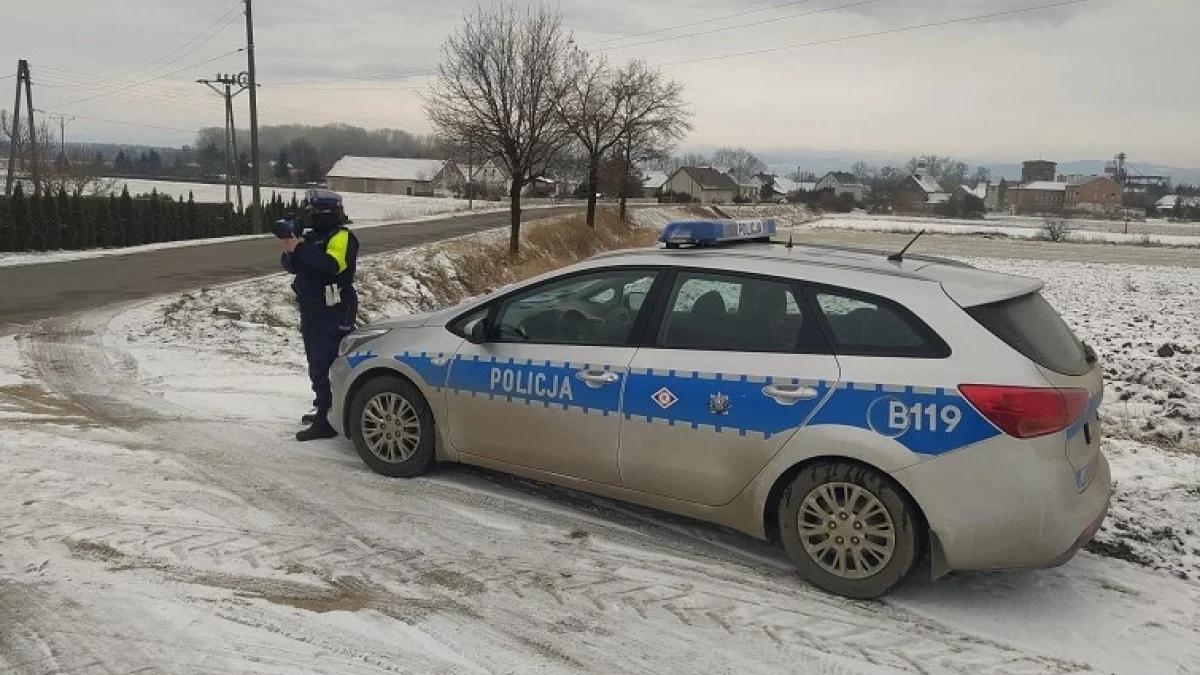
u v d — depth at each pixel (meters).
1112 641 3.81
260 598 3.83
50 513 4.61
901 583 4.08
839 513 4.08
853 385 4.01
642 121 40.41
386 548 4.43
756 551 4.59
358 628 3.63
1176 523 5.14
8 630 3.47
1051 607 4.09
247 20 37.56
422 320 5.52
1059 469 3.79
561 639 3.65
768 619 3.88
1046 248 52.00
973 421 3.79
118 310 12.44
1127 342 14.01
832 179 150.62
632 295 4.72
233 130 48.28
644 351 4.58
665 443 4.46
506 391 4.98
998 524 3.79
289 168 119.19
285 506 4.91
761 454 4.20
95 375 8.10
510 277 25.78
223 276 18.03
